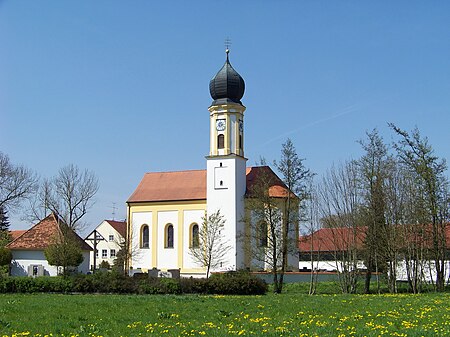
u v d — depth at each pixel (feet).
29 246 266.36
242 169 272.31
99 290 157.89
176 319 84.58
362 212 191.83
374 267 206.08
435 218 186.39
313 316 86.43
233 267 259.19
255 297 133.59
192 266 271.69
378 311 93.30
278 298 127.44
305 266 304.50
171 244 278.67
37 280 161.07
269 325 75.51
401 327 72.13
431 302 111.04
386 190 189.47
